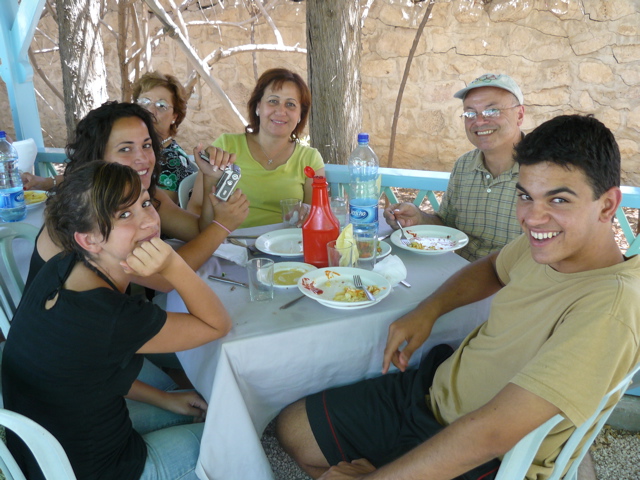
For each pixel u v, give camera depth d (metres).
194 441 1.45
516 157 1.14
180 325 1.31
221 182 1.80
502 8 4.57
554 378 0.99
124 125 1.88
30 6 3.39
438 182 2.75
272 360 1.41
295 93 2.52
